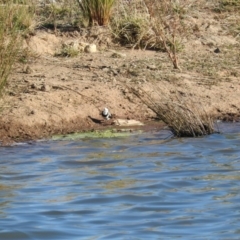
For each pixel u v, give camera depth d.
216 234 10.88
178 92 17.78
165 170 13.76
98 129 16.34
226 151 14.98
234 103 17.75
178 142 15.55
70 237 10.78
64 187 12.82
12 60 15.82
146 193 12.55
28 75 18.09
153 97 17.41
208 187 12.87
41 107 16.55
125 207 11.95
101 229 11.08
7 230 10.99
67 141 15.50
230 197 12.38
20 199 12.24
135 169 13.80
